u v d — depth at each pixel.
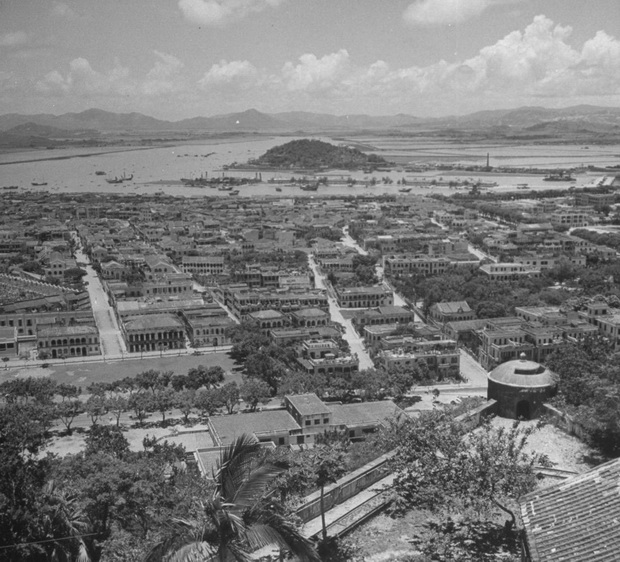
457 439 148.00
